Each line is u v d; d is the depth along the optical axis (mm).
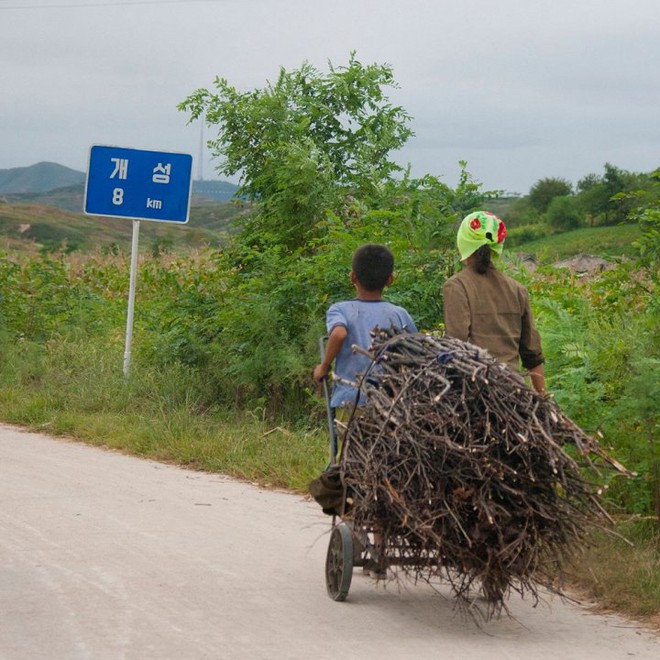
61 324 26219
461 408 7910
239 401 18312
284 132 20766
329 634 8070
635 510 10953
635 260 14086
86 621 8203
